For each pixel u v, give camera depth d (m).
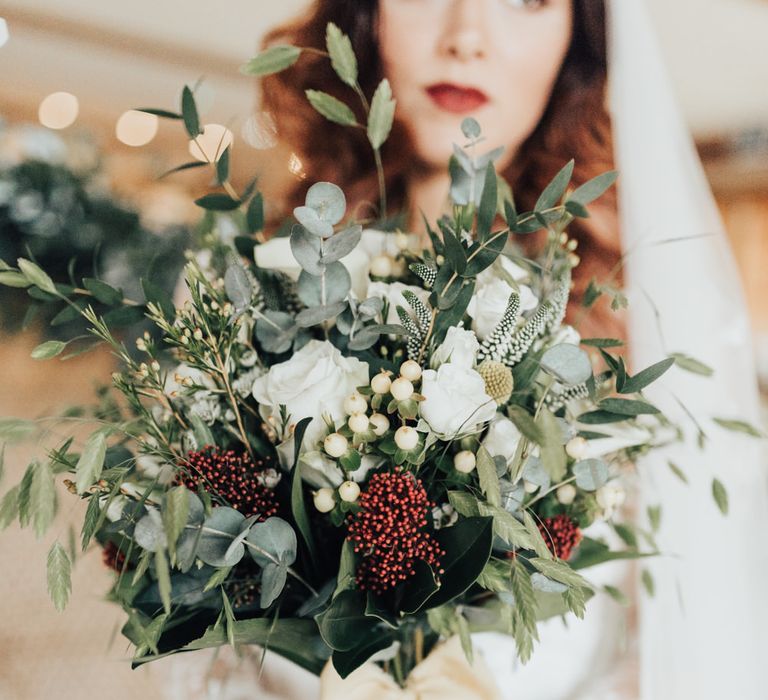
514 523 0.54
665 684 1.01
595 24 1.08
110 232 3.34
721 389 1.02
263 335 0.66
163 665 0.96
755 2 2.37
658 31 2.61
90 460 0.50
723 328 1.03
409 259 0.69
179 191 3.45
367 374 0.59
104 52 2.91
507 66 1.12
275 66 0.71
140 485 0.61
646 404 0.59
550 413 0.58
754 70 3.02
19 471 1.61
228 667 0.95
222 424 0.67
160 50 2.85
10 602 2.10
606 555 0.75
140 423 0.62
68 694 1.85
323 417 0.57
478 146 1.17
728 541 1.02
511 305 0.58
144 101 3.39
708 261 1.03
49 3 2.56
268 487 0.61
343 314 0.61
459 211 0.66
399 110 1.20
